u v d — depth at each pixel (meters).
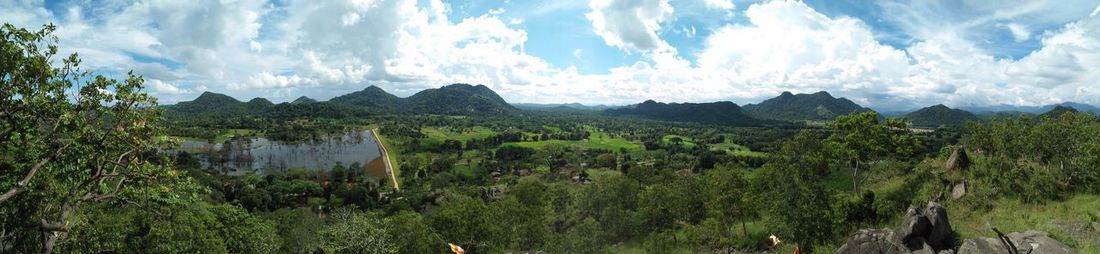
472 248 48.66
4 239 15.02
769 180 29.70
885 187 36.75
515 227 49.88
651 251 33.84
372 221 35.91
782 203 25.00
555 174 144.50
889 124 38.59
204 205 39.31
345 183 126.94
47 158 13.69
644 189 61.16
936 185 31.83
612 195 52.88
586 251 40.44
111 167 16.33
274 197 109.19
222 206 40.38
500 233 48.75
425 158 172.25
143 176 15.79
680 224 46.56
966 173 31.80
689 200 44.28
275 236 42.91
